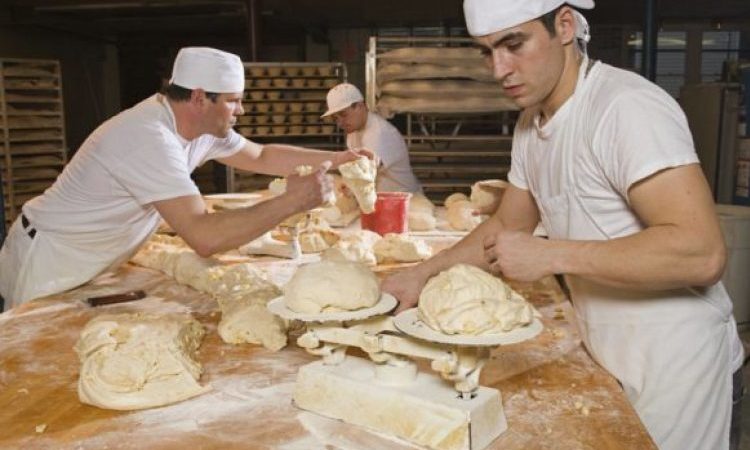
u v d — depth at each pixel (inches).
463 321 51.0
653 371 64.9
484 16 57.6
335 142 306.8
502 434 55.1
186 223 98.8
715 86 304.2
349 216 154.3
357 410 56.9
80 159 108.1
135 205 107.0
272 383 67.3
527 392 63.6
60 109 307.3
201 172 374.9
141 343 66.1
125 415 60.6
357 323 61.5
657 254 54.3
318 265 63.6
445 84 217.2
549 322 85.5
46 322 89.4
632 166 56.2
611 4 391.5
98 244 109.3
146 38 511.2
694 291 64.5
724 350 66.6
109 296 99.4
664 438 65.9
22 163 299.1
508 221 82.0
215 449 54.1
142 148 99.9
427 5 390.0
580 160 63.2
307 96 287.6
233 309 83.0
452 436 51.8
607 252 56.3
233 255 126.6
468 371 52.9
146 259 120.8
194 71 104.3
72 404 63.4
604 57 480.7
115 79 522.0
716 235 54.3
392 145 198.1
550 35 58.8
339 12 416.8
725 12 440.1
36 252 109.3
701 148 316.8
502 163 243.6
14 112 290.8
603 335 68.8
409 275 75.2
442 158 248.8
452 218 148.7
